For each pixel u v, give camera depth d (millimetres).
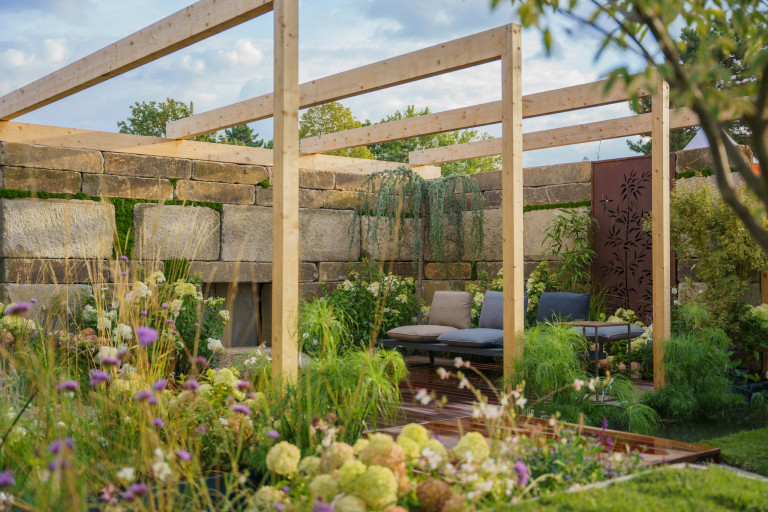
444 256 9570
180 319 6320
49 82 6277
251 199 8539
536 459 2947
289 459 2615
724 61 13102
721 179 1436
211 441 3285
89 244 7199
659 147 5906
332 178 9227
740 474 3275
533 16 1606
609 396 5047
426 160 9938
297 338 4176
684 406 5195
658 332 5812
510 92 5020
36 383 2783
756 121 1403
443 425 4293
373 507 2307
